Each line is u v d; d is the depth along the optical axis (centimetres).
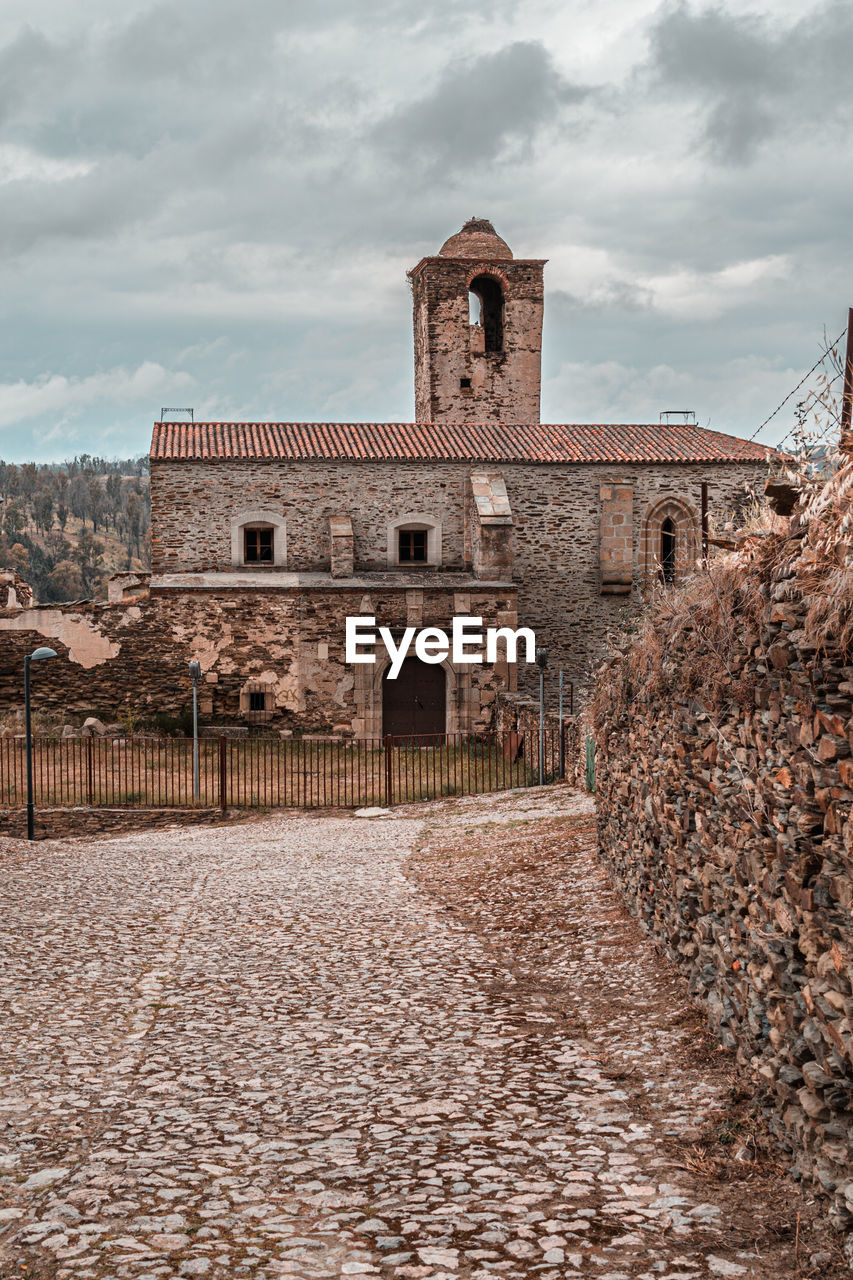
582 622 3083
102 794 2083
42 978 882
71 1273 421
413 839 1675
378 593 2828
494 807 1927
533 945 968
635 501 3091
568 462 3042
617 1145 536
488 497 2944
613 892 1084
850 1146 440
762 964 569
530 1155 529
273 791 2202
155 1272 420
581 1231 449
